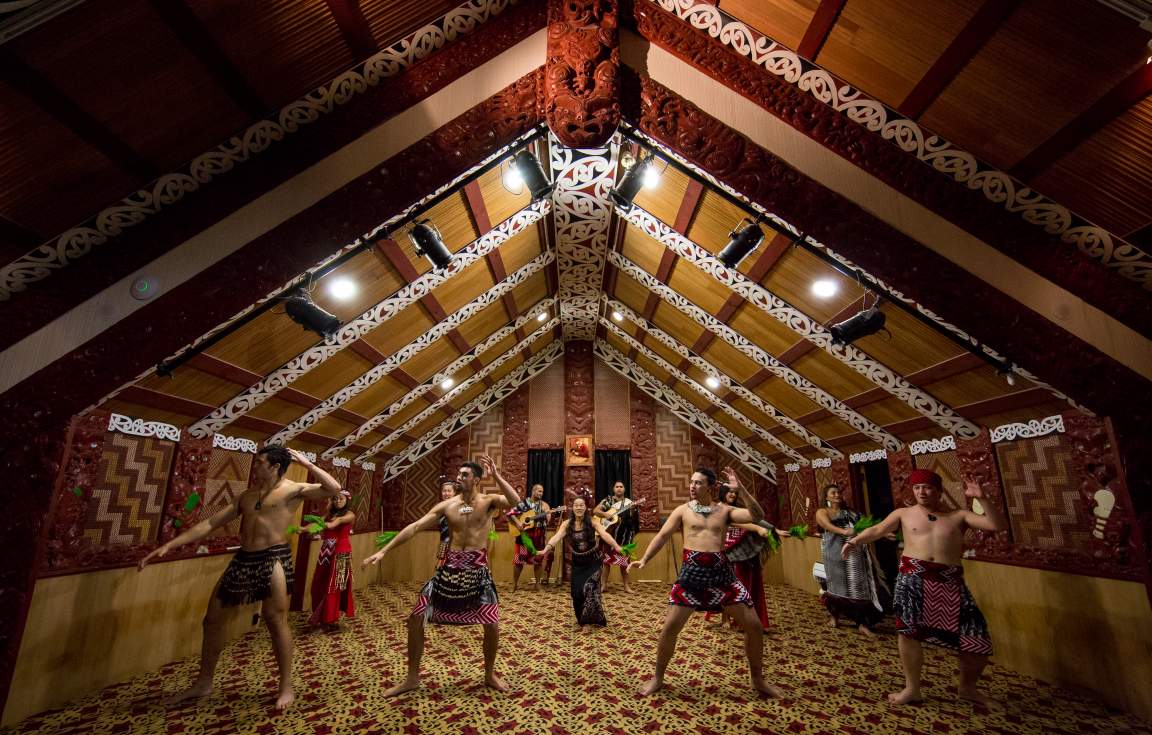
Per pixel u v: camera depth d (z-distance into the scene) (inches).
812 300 161.5
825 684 134.3
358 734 103.7
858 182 110.1
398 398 259.6
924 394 163.6
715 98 113.9
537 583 311.3
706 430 358.3
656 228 182.5
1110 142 86.4
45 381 92.1
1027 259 104.7
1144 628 114.7
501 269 214.4
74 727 107.3
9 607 85.2
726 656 160.7
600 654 162.7
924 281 109.9
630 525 295.0
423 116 113.6
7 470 88.2
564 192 184.7
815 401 213.6
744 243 135.1
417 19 107.5
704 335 237.6
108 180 92.9
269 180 106.9
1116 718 113.1
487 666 130.8
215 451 175.5
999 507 153.8
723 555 130.5
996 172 100.8
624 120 117.7
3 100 74.0
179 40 80.5
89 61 75.5
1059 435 133.7
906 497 198.1
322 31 94.7
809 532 291.6
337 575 200.2
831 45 99.3
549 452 362.9
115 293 97.9
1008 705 120.6
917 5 84.4
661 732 104.9
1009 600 151.6
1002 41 82.2
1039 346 105.8
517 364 352.8
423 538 347.3
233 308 103.8
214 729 106.1
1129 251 97.7
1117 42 73.9
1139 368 100.7
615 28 112.5
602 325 332.8
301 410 202.2
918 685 121.6
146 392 137.9
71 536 123.9
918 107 99.8
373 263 156.9
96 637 130.4
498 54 118.0
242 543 127.0
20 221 88.2
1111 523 120.7
